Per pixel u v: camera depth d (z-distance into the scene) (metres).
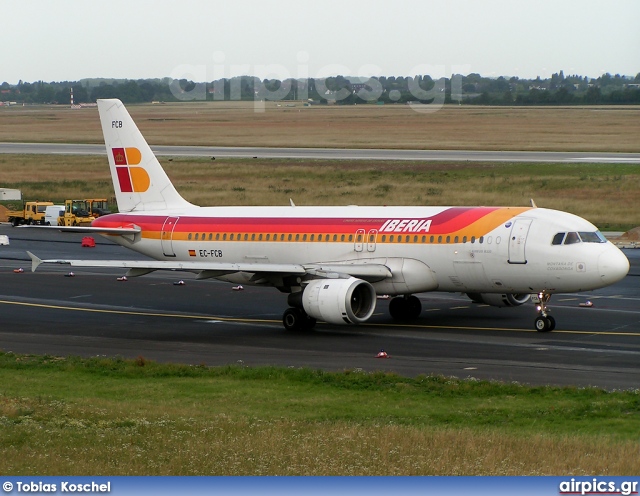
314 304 104.56
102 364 87.31
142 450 57.09
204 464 54.09
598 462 53.69
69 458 55.47
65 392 76.81
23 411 66.75
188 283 148.88
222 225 124.00
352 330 108.12
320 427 62.88
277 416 67.62
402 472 52.59
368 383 78.69
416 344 98.50
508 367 85.88
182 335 105.69
